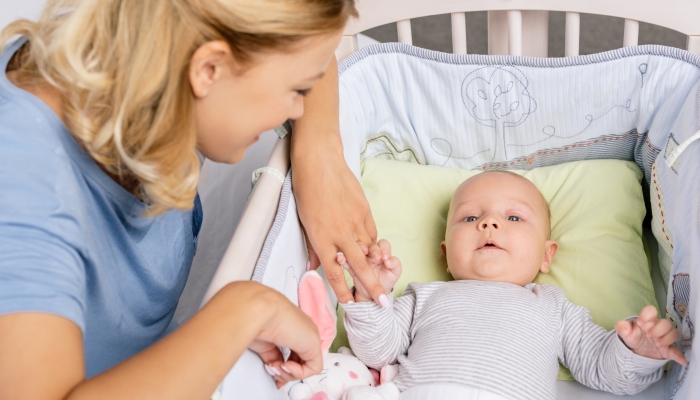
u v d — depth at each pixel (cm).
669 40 253
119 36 60
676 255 107
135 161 63
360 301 107
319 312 101
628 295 121
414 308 121
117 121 61
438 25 280
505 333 108
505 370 102
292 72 65
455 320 113
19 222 54
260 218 91
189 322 58
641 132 136
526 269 125
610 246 128
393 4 139
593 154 145
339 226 99
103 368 82
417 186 146
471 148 149
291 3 61
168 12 59
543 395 102
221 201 141
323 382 104
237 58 62
